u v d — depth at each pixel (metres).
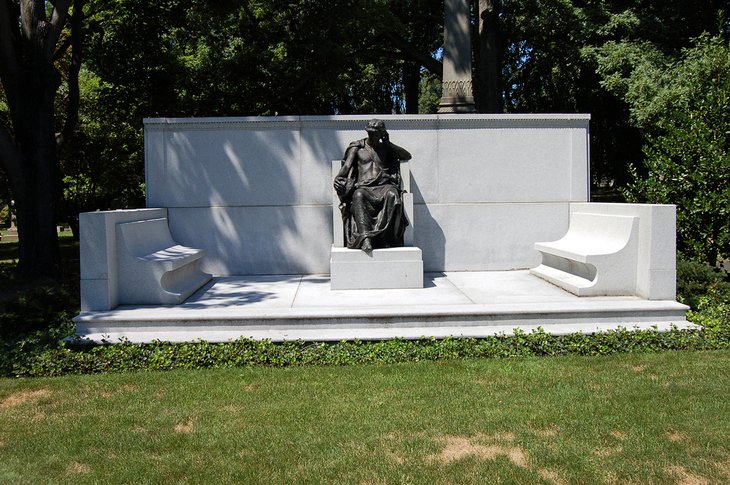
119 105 18.72
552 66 25.20
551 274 9.19
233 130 10.33
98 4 17.14
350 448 4.21
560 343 6.55
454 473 3.83
